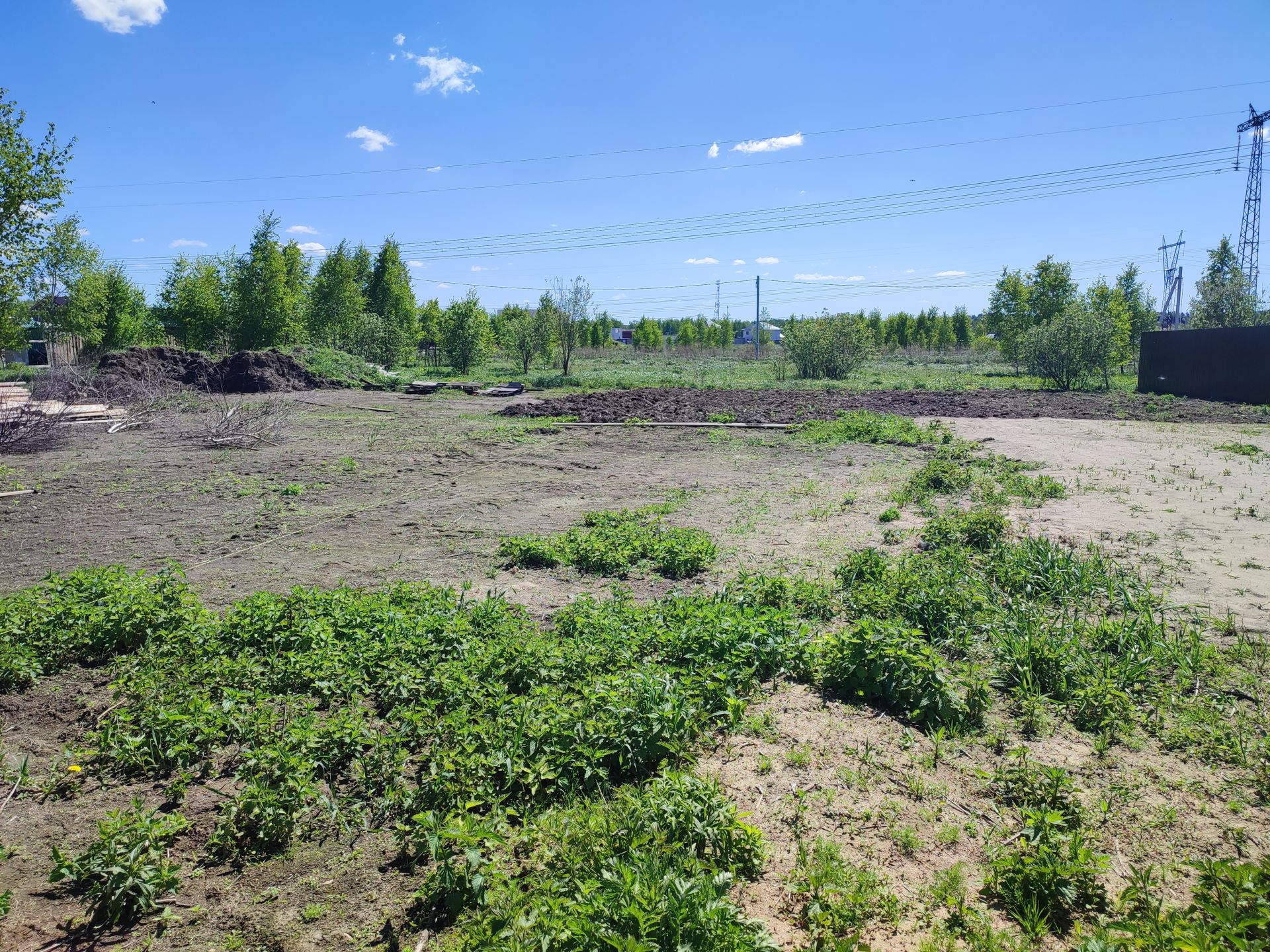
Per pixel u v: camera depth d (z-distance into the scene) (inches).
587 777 150.7
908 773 155.1
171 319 1562.5
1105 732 168.1
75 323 1409.9
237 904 124.4
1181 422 683.4
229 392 1015.0
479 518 377.4
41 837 141.5
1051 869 116.6
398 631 210.5
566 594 266.7
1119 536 310.8
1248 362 858.8
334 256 1566.2
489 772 151.9
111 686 190.2
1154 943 104.7
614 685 173.5
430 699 177.8
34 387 825.5
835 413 761.6
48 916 121.7
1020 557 272.7
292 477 476.7
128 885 120.7
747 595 238.8
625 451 579.8
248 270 1414.9
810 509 384.8
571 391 1124.5
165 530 355.3
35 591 244.2
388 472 495.8
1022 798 144.8
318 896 126.2
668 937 103.3
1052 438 585.0
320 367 1143.0
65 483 458.3
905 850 132.1
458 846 129.6
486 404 935.0
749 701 186.7
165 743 167.3
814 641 206.8
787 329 1403.8
